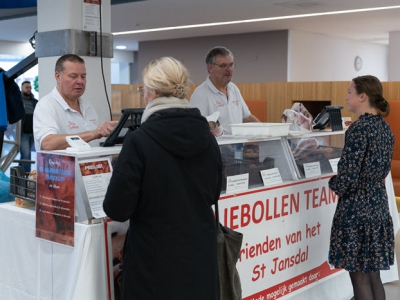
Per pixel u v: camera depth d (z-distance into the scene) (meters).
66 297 2.21
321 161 3.45
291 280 3.14
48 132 2.87
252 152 2.93
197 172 1.98
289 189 3.07
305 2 9.44
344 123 3.97
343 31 13.84
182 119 1.91
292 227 3.12
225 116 4.01
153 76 1.95
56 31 3.86
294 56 13.62
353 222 2.85
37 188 2.33
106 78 4.09
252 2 9.50
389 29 13.34
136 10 10.49
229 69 3.93
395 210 4.08
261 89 6.96
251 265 2.84
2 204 2.62
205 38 15.15
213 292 1.98
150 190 1.88
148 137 1.88
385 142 2.89
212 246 1.99
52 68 3.96
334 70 15.14
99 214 2.15
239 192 2.73
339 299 3.56
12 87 4.16
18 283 2.48
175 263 1.89
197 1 9.42
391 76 13.85
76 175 2.15
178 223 1.90
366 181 2.86
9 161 5.09
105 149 2.32
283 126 3.09
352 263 2.85
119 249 2.21
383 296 3.04
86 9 3.90
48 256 2.31
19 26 13.17
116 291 2.21
